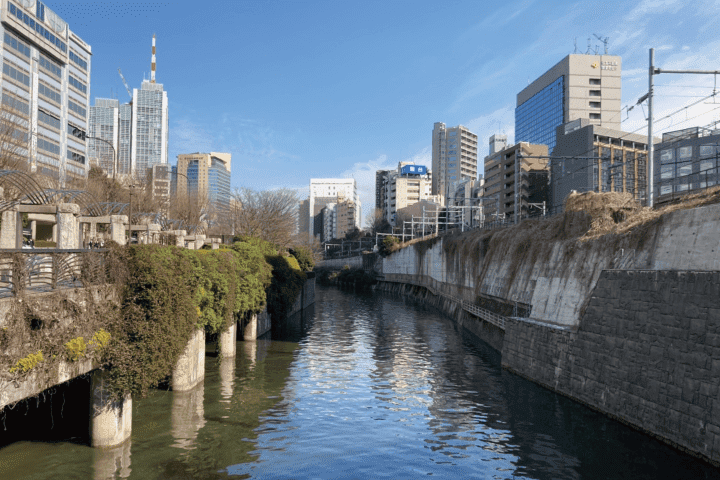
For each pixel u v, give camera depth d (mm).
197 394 26016
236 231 67312
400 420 22859
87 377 18203
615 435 20594
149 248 17562
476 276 58750
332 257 198250
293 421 22375
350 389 28359
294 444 19562
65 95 82250
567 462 17906
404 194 188375
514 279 43312
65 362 13297
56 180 39312
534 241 41219
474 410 24406
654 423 19969
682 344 18844
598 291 24906
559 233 37062
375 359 37406
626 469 17094
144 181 56250
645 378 20703
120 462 16812
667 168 46031
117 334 15938
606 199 34688
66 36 81750
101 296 15383
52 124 78625
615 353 22875
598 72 129625
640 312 21453
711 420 17141
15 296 11508
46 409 19938
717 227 21000
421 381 30562
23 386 11477
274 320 53906
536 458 18344
